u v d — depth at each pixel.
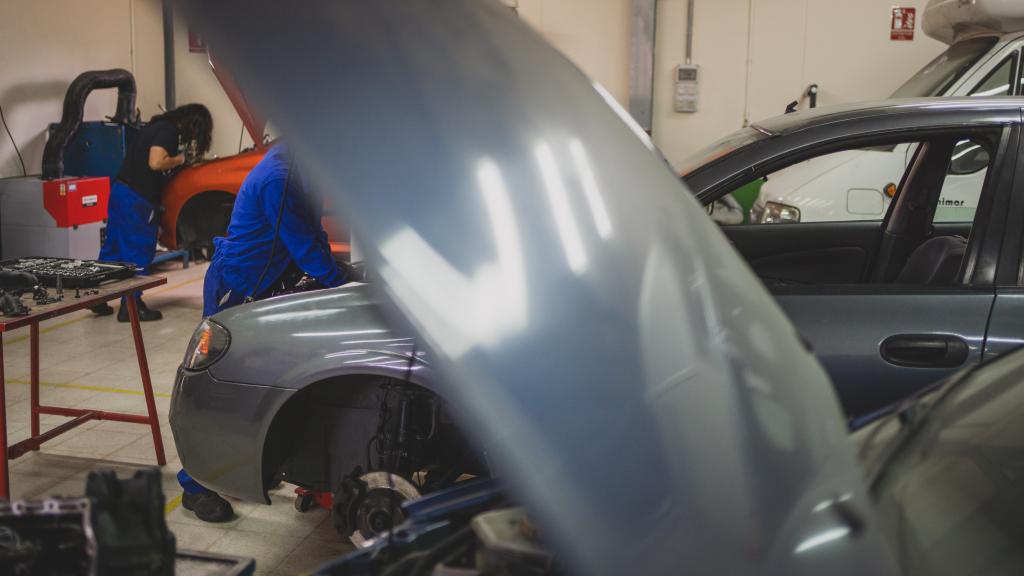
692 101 9.70
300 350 2.87
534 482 1.31
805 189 5.76
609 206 1.38
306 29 1.34
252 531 3.55
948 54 6.23
